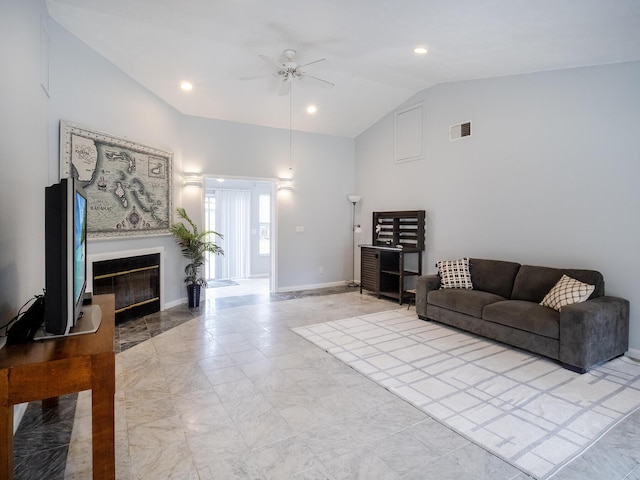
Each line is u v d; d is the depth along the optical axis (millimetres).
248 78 4059
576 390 2775
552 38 3125
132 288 4688
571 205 3936
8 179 2205
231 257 8484
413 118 5930
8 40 2234
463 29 3139
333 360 3377
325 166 7086
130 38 3861
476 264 4652
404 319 4789
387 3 2793
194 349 3658
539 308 3533
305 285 6965
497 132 4664
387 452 2041
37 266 2838
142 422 2334
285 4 2975
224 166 6043
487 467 1915
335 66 4559
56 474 1870
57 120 3539
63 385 1479
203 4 3059
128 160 4477
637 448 2074
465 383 2898
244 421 2354
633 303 3469
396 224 6148
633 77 3453
